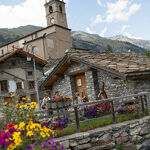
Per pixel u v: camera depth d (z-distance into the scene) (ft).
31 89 88.28
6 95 81.20
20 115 17.21
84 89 39.50
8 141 12.37
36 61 90.07
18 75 85.97
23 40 135.13
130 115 24.36
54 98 20.86
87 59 34.35
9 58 84.58
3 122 17.70
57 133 18.92
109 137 20.59
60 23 141.28
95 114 24.77
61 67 40.40
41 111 19.34
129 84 30.35
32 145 11.45
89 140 19.19
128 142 21.97
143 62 33.96
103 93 30.53
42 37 114.83
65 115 26.81
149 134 23.77
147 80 31.14
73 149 18.37
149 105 29.86
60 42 126.11
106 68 30.14
